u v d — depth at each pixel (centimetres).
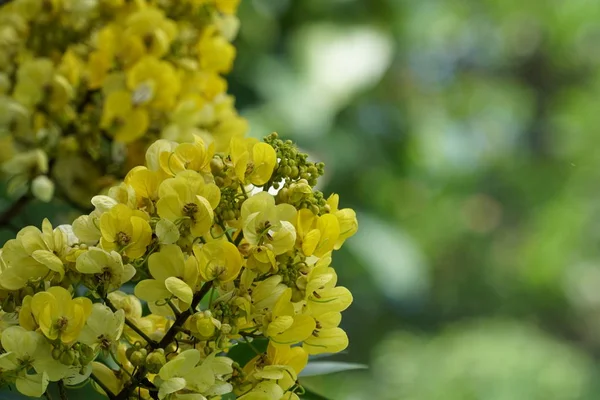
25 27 170
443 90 605
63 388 134
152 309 134
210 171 136
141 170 135
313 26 273
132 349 134
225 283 135
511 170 671
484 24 701
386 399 479
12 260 134
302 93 267
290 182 136
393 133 317
